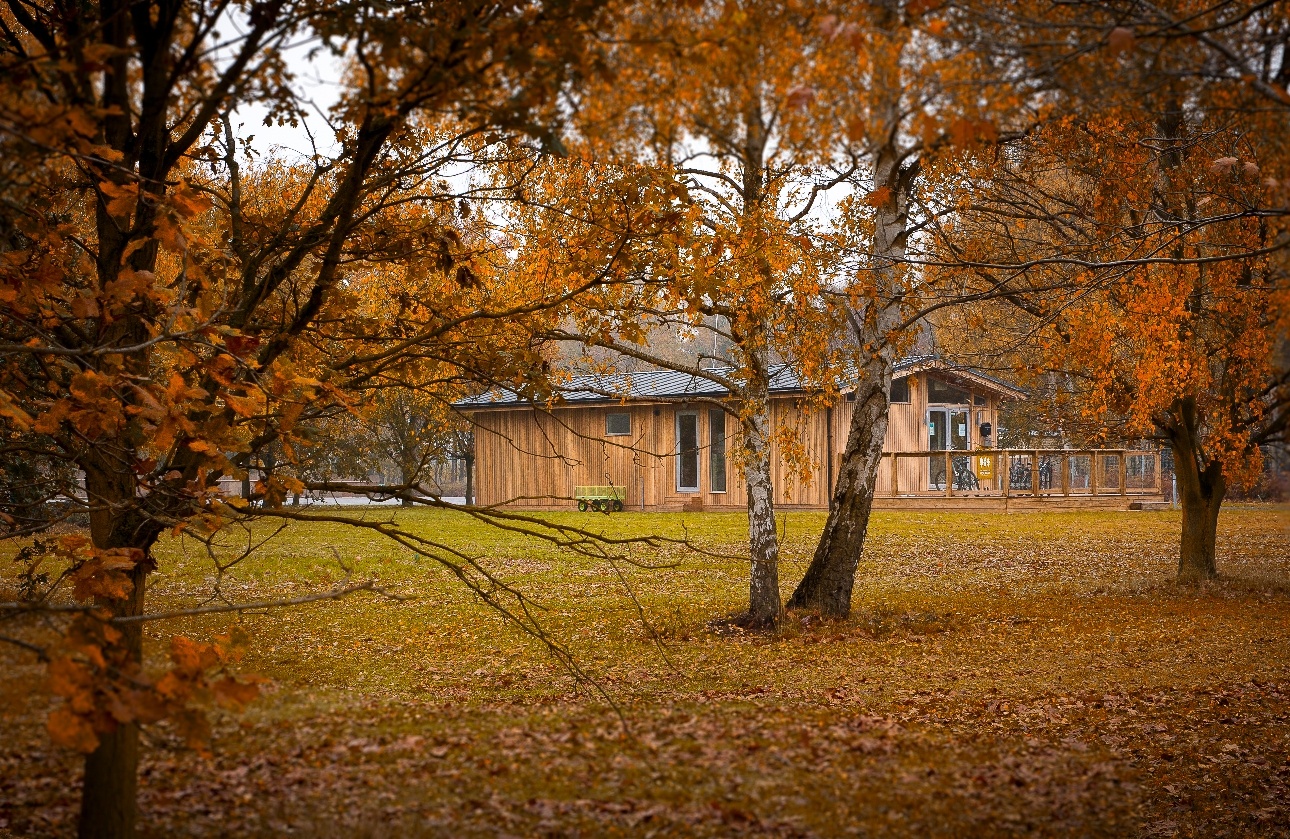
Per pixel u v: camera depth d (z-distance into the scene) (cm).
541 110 414
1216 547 2122
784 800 603
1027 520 2645
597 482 3256
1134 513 2852
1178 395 1289
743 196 1024
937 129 393
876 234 1196
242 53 427
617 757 682
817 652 1122
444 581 1684
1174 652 1117
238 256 584
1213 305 1304
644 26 402
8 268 451
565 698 879
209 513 452
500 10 426
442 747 692
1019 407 3403
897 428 3050
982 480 3105
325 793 575
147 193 420
